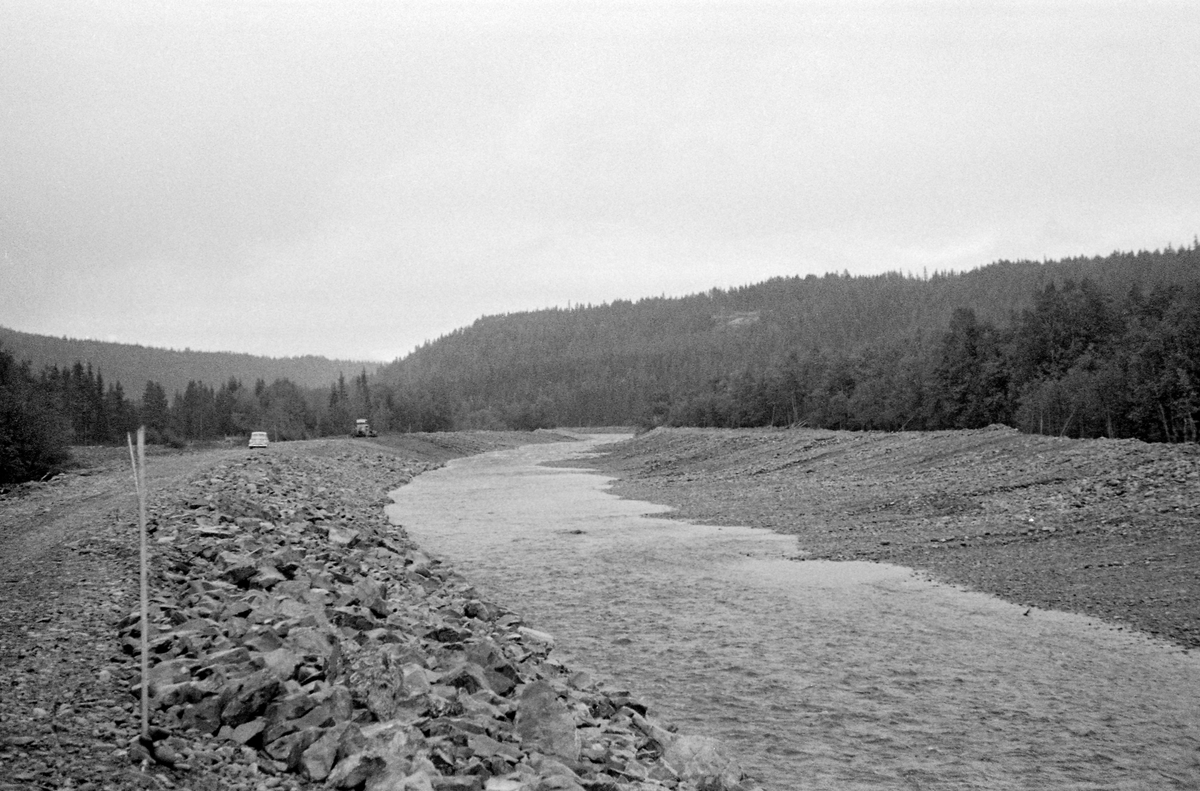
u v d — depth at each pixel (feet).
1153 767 35.83
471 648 40.60
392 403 549.13
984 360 252.42
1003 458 135.74
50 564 53.62
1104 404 185.68
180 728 28.04
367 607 49.32
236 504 83.35
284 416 453.58
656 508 142.10
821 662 51.16
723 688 46.65
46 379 344.08
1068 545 82.79
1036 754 37.29
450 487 197.26
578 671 46.88
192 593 45.62
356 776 26.03
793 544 97.14
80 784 22.15
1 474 170.71
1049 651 52.39
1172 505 89.92
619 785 29.22
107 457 241.76
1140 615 59.41
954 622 59.93
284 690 30.63
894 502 119.24
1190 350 172.86
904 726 40.73
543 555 93.04
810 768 36.06
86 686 29.94
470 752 29.27
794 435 240.73
